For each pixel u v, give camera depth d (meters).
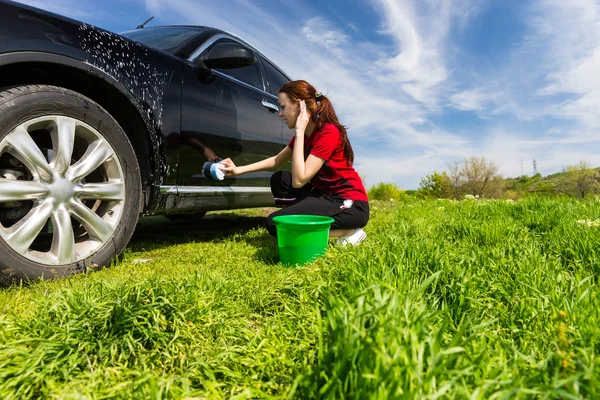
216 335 1.46
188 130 2.87
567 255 2.31
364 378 0.84
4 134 1.89
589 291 1.49
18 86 1.97
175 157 2.78
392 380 0.82
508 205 4.37
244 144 3.49
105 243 2.34
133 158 2.48
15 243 1.93
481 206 4.54
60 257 2.10
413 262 1.87
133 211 2.49
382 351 0.87
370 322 1.02
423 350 0.91
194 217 5.03
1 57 1.82
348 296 1.45
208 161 3.08
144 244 3.28
